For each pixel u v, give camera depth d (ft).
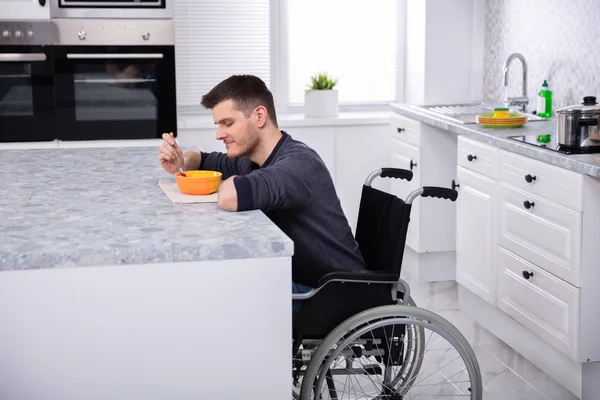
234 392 7.03
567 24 15.34
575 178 10.75
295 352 8.64
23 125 16.99
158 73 17.19
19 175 9.82
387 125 19.19
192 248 6.71
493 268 13.41
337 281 8.43
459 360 12.91
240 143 8.65
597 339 11.04
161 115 17.34
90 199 8.45
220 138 8.73
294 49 20.01
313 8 19.92
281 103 20.17
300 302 8.57
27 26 16.56
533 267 12.03
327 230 8.68
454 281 17.26
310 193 8.38
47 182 9.37
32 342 6.66
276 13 19.74
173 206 8.13
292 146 8.72
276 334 7.00
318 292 8.46
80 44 16.81
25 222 7.45
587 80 14.78
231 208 7.86
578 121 11.41
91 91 17.04
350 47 20.17
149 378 6.88
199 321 6.87
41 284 6.59
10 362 6.66
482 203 13.70
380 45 20.24
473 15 18.74
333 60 20.18
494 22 18.26
